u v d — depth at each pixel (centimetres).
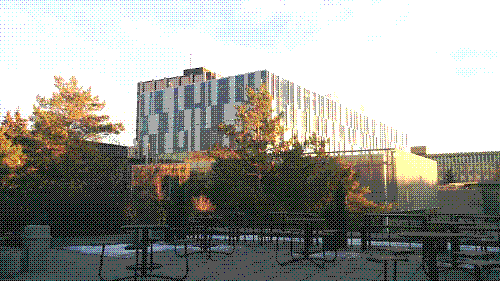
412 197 2147
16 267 823
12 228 1384
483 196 1684
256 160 2020
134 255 991
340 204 1075
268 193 1928
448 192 1833
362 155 2097
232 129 2225
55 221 1448
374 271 755
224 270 780
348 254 969
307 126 8569
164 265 848
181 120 8794
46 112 1966
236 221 1452
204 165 2227
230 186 1966
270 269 788
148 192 2330
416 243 1092
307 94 8775
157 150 9012
